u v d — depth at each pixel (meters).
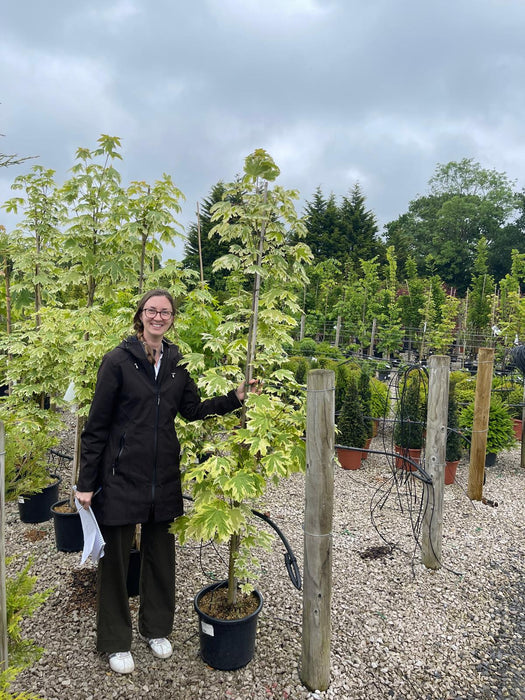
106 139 3.80
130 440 2.52
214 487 2.68
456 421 6.20
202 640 2.71
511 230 47.16
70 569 3.65
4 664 1.76
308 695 2.59
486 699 2.70
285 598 3.48
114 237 3.60
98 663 2.68
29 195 4.97
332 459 2.54
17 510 4.87
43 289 5.67
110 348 3.47
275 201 2.65
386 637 3.17
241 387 2.73
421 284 18.11
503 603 3.68
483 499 5.70
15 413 4.98
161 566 2.74
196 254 28.30
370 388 8.09
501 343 14.78
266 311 2.69
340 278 23.28
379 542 4.52
